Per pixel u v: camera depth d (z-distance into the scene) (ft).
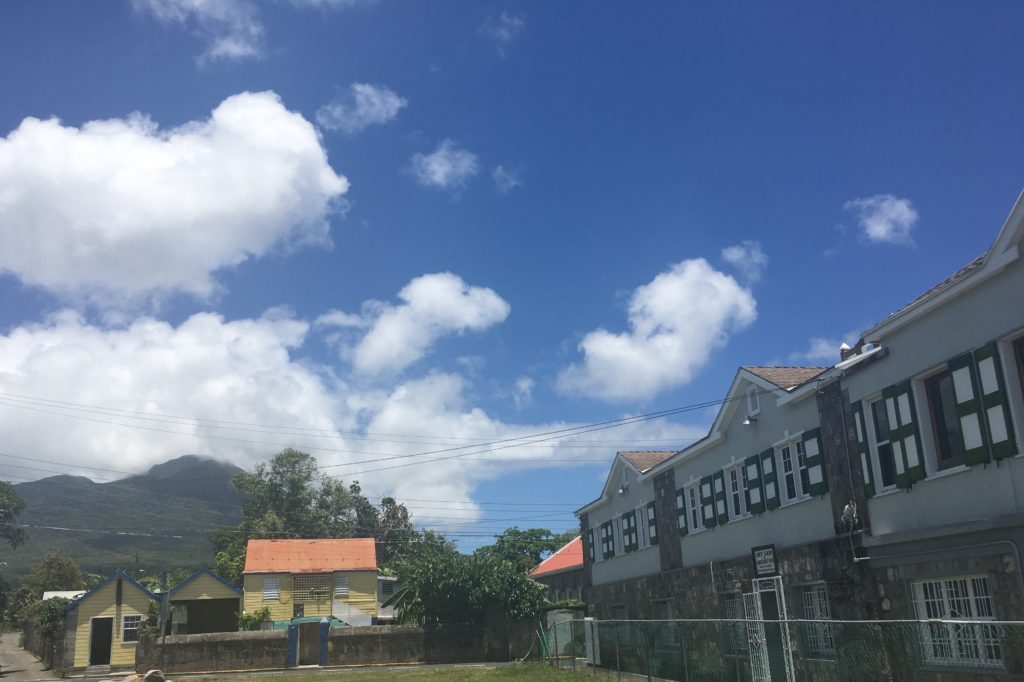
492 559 126.21
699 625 65.26
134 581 134.72
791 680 58.59
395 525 263.70
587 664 87.71
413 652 119.24
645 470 99.55
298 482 252.83
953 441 48.08
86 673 125.08
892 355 52.75
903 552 51.39
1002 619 42.93
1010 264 42.96
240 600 150.41
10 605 244.63
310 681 90.84
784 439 68.23
